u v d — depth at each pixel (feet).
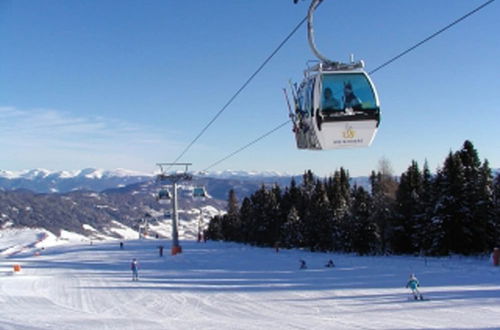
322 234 240.12
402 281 106.01
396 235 205.16
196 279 122.52
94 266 171.01
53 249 314.76
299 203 313.53
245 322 66.95
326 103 43.68
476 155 192.75
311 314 72.84
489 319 65.00
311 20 41.19
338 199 270.05
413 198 203.72
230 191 432.25
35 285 115.55
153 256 219.00
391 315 69.97
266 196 326.44
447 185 181.88
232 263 171.53
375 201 222.48
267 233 312.91
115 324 64.44
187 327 62.85
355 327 62.54
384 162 268.00
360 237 209.36
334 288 98.94
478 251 179.83
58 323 64.13
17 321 65.31
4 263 193.47
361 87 44.29
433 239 183.21
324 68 45.16
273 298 88.99
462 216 178.91
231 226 408.87
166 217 252.21
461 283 99.30
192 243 362.74
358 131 44.32
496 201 187.21
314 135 44.93
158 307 82.23
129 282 118.11
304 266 144.97
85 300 90.89
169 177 230.48
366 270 132.46
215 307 81.20
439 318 66.74
